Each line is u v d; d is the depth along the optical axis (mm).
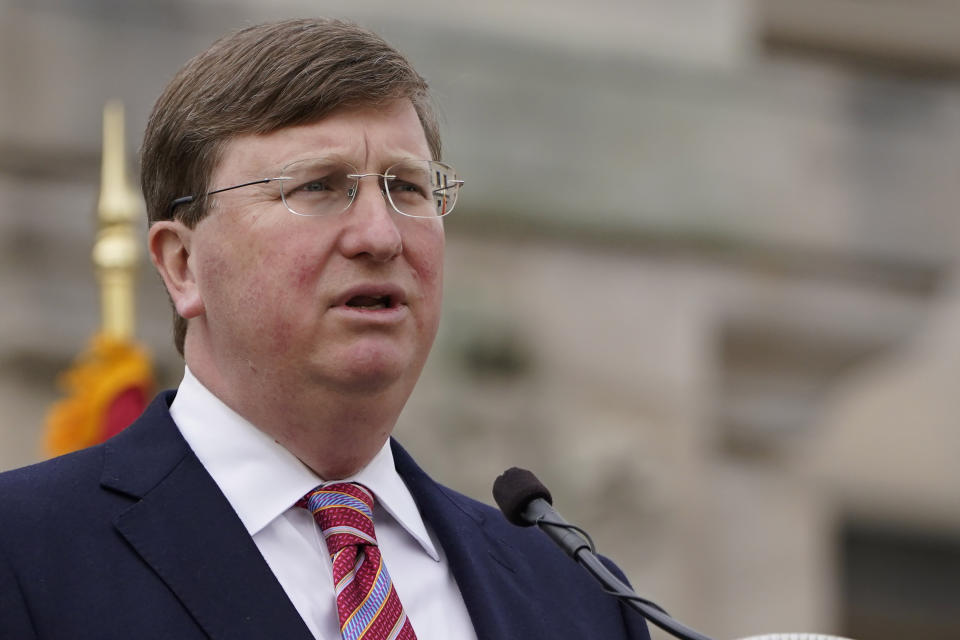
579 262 30469
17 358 26422
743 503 31234
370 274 8102
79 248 26984
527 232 30172
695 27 32188
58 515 7582
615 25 31641
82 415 13766
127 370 13883
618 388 30188
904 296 32688
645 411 30281
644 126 31375
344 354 8023
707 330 31109
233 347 8211
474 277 29734
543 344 29844
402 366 8203
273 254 8062
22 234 26734
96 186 27297
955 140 33219
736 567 30719
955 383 32375
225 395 8375
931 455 32375
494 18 30766
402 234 8305
